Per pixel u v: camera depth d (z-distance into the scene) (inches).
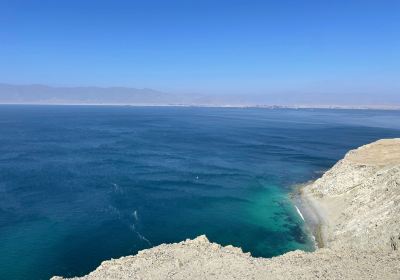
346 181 2421.3
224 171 3444.9
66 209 2369.6
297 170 3506.4
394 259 1285.7
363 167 2425.0
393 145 2842.0
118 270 1322.6
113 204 2475.4
